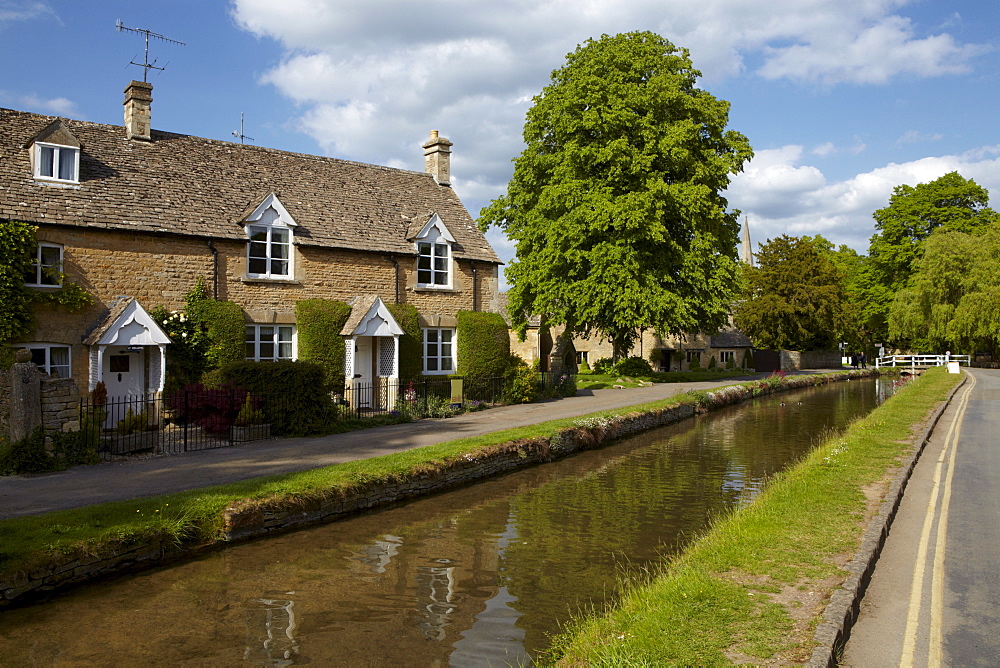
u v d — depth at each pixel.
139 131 22.34
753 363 66.75
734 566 7.39
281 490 11.49
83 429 14.91
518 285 36.91
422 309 26.36
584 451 19.56
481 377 26.91
